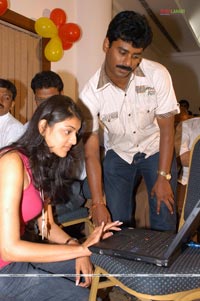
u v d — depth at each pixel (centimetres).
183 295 108
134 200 225
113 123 184
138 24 153
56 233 150
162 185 183
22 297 124
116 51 158
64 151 123
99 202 176
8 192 113
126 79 172
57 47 348
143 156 191
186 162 226
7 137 228
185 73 903
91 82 180
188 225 107
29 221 133
